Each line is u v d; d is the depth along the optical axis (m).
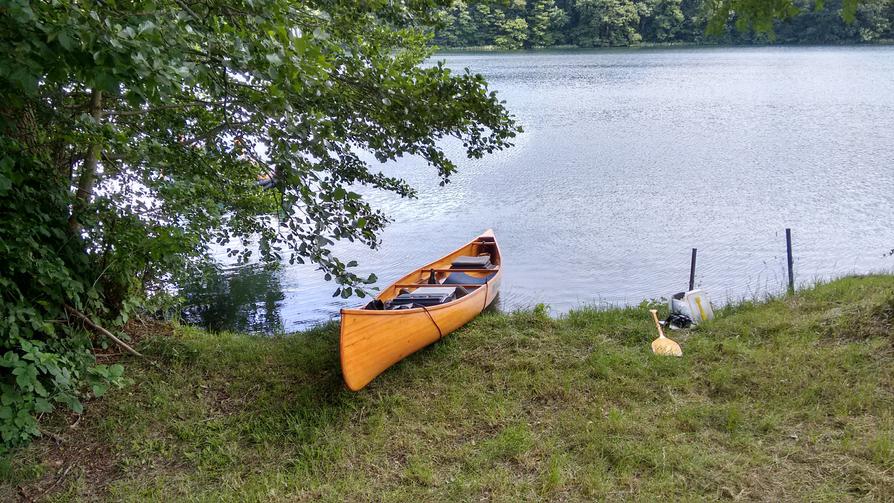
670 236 13.24
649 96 36.75
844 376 4.98
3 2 2.93
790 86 39.38
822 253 11.92
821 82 40.81
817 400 4.73
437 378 5.66
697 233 13.40
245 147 5.29
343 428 4.93
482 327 6.69
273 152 4.29
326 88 4.39
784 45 61.78
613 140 24.83
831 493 3.69
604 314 7.07
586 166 20.59
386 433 4.81
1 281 4.53
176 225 6.58
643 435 4.51
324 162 5.75
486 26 51.84
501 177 19.20
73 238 5.43
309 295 10.48
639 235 13.34
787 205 15.41
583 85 41.75
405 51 6.70
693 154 22.00
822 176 18.38
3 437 4.50
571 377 5.44
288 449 4.70
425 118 5.34
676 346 5.88
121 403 5.25
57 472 4.47
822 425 4.44
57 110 5.13
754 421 4.57
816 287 7.33
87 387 5.36
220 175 6.33
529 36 53.19
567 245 12.76
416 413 5.09
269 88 3.84
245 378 5.74
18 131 4.98
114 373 5.09
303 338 6.73
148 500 4.13
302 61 3.61
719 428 4.56
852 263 11.32
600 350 5.91
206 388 5.60
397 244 13.09
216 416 5.18
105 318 6.13
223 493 4.17
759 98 35.12
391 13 5.84
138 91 3.47
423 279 8.91
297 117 4.27
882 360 5.05
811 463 4.02
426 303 6.91
